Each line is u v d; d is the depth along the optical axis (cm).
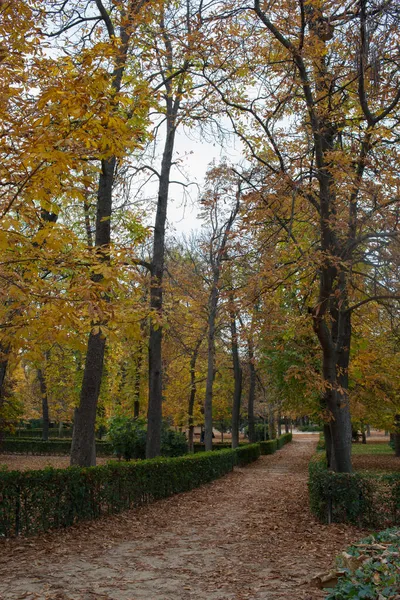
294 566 673
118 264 663
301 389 2031
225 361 3181
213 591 576
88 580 618
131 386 3262
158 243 1633
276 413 4162
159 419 1630
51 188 606
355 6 831
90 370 1205
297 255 1054
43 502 884
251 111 973
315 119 987
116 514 1086
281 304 1254
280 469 2564
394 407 2080
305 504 1258
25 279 671
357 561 402
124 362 3069
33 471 886
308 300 1145
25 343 620
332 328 1202
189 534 909
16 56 658
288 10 904
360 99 886
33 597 552
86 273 662
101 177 1222
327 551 754
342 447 1086
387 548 408
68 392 2872
